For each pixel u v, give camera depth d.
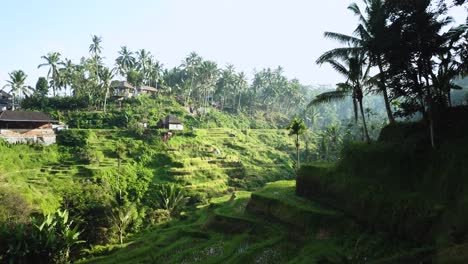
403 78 28.70
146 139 90.62
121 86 121.69
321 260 24.55
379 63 31.61
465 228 18.92
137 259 36.69
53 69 111.44
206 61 141.62
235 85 149.62
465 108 28.28
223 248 33.41
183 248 36.81
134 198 67.88
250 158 99.56
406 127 31.88
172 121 101.62
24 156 69.81
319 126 175.38
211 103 156.00
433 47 26.27
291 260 26.48
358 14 35.41
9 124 75.38
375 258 23.50
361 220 28.17
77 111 105.44
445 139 26.59
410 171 27.33
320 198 34.69
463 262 16.33
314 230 30.38
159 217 58.84
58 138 82.62
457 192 22.48
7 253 36.75
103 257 40.34
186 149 92.06
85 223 47.38
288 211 34.34
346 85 36.88
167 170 78.75
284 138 129.25
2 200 44.50
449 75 27.58
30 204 47.84
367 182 29.44
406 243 23.55
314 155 101.38
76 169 70.38
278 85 164.12
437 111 28.30
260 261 28.67
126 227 52.59
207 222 42.78
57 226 41.00
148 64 138.25
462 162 23.20
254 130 134.50
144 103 119.19
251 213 40.28
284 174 90.38
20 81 101.25
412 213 24.08
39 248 37.62
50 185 61.03
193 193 71.12
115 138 89.31
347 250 25.72
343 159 33.59
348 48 34.34
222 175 82.56
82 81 118.38
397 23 27.44
